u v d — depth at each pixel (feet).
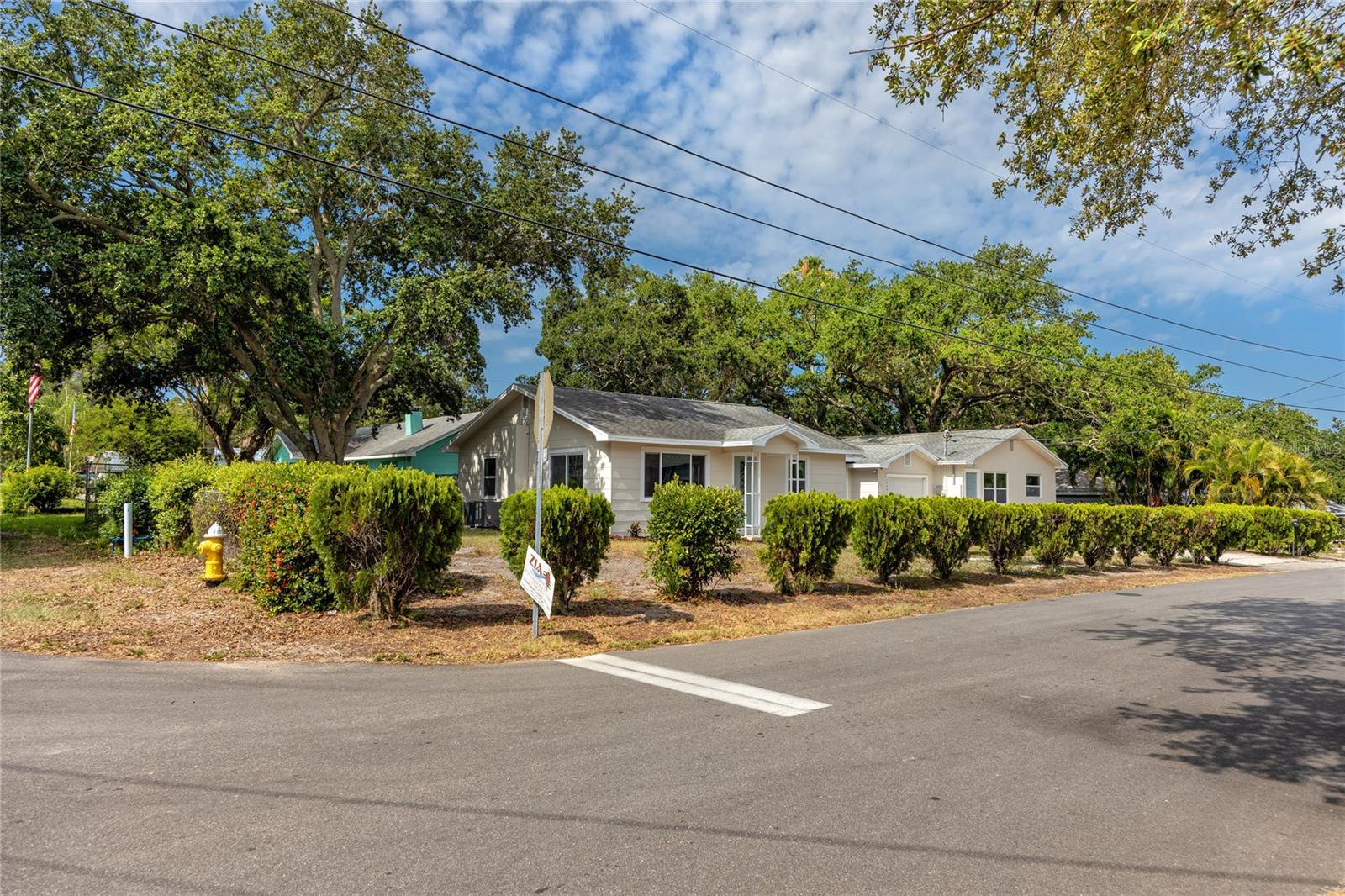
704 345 117.39
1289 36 16.89
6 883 10.11
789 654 26.58
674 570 36.24
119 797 13.03
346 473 29.04
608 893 10.14
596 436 65.36
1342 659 26.81
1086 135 24.90
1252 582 55.72
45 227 55.93
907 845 11.77
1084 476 135.64
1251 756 16.42
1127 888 10.60
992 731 17.83
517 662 24.56
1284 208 25.32
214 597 33.14
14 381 65.87
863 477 89.25
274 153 70.74
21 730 16.55
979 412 134.41
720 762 15.26
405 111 73.67
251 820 12.16
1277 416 148.97
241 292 61.62
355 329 71.72
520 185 78.69
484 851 11.26
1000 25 23.06
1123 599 43.75
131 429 108.37
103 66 62.85
